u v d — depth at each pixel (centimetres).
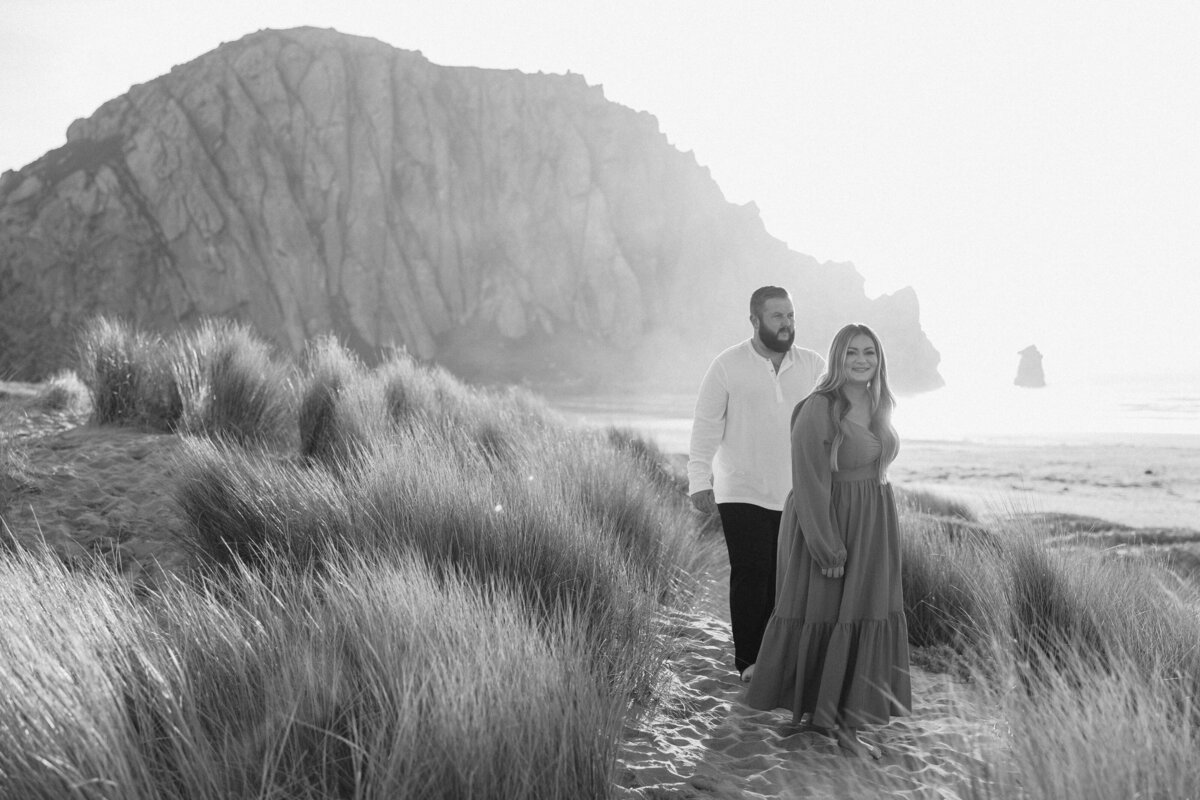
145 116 11675
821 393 351
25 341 9462
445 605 288
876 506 348
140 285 10406
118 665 239
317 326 11219
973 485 2252
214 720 232
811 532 340
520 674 250
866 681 335
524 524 402
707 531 794
